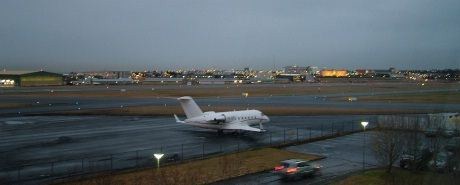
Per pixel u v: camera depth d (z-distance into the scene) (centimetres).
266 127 8494
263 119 8456
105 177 4388
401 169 4694
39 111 11150
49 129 8038
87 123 8956
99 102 14025
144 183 4150
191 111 7856
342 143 6669
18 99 14838
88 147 6191
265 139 7031
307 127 8506
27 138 6975
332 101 14775
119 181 4225
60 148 6097
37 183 4147
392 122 5053
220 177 4425
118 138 7044
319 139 7031
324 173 4653
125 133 7606
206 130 8044
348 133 7638
